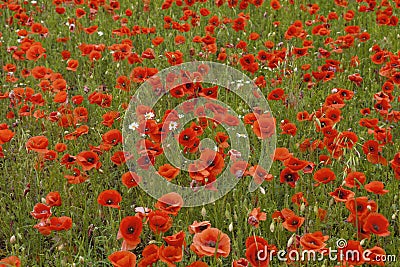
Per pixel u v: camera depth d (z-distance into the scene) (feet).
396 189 13.00
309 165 12.55
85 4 23.08
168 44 18.38
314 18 20.97
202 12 18.15
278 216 12.02
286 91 15.28
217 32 19.77
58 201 12.00
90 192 13.51
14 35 19.38
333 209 12.73
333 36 19.40
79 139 14.33
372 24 19.90
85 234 12.78
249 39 17.30
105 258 12.59
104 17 20.88
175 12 21.98
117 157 12.73
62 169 13.69
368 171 13.43
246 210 12.62
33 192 13.51
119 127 14.52
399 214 12.45
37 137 12.70
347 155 13.21
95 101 13.98
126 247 11.31
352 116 14.83
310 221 12.35
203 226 11.41
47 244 12.75
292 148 13.82
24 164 13.71
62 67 17.40
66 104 14.12
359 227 11.57
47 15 21.86
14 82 15.81
